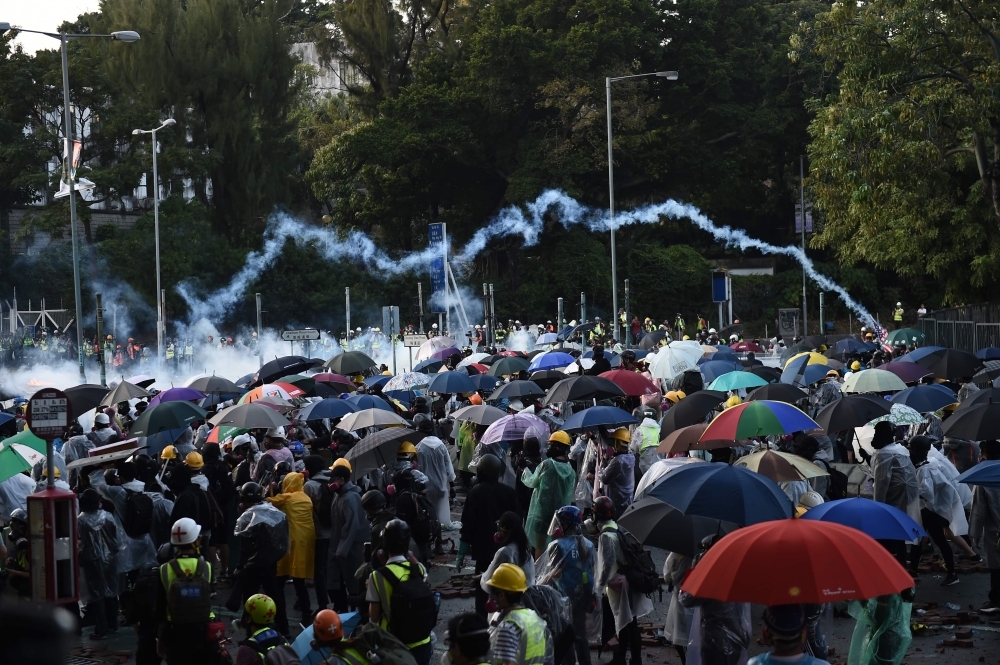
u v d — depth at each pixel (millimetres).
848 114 30750
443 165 67188
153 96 65500
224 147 67625
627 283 42969
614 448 13438
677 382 20625
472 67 64062
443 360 25594
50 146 63469
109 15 66938
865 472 15023
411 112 65812
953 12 30078
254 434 17766
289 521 11906
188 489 12242
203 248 65125
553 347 32844
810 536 6004
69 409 10602
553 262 70312
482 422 16094
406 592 8070
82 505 11945
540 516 12484
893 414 14180
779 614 5887
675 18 67875
